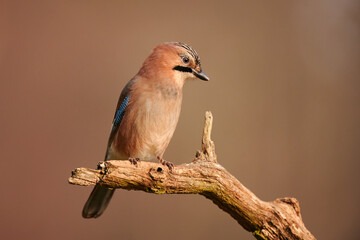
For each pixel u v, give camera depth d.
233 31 13.86
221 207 6.36
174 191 6.06
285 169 12.62
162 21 13.70
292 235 6.14
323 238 12.21
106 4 13.59
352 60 13.80
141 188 5.94
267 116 13.13
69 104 12.28
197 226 11.58
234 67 13.52
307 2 14.41
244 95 13.28
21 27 12.87
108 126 12.22
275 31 14.05
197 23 13.86
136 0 13.77
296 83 13.59
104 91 12.66
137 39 13.48
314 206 12.38
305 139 13.05
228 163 12.53
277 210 6.20
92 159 11.70
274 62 13.73
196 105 12.93
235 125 12.92
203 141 6.51
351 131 13.05
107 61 13.08
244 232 11.70
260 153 12.77
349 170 12.77
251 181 12.48
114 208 11.45
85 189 11.37
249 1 14.20
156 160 8.26
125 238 11.27
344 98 13.52
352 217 12.34
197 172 6.07
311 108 13.32
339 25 14.30
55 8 13.29
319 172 12.70
